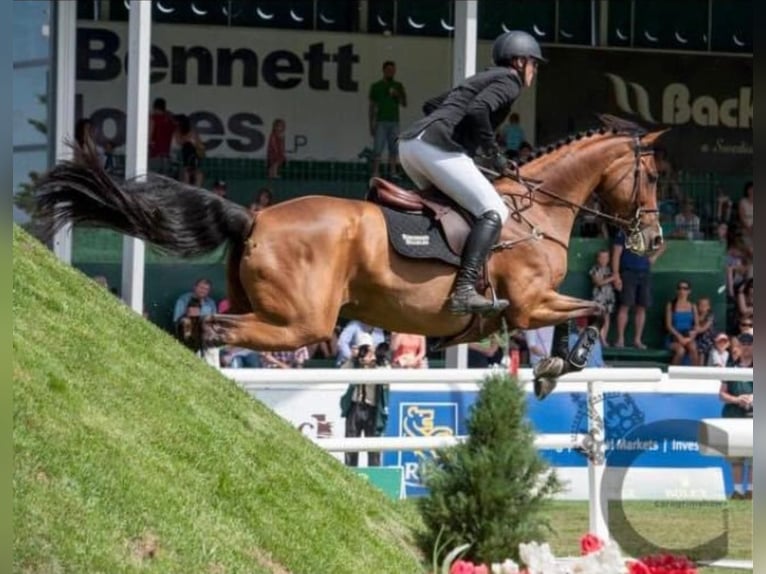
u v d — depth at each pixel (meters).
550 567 8.12
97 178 13.06
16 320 9.33
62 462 7.73
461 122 13.84
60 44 22.34
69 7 22.39
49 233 13.09
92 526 7.38
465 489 8.91
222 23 25.27
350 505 10.02
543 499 8.97
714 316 24.02
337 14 25.83
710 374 14.76
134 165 18.80
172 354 10.93
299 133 25.59
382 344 18.59
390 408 16.48
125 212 13.11
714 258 24.06
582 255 23.34
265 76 25.45
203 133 25.17
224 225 13.30
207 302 20.84
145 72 18.78
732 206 26.34
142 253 18.58
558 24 26.88
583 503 17.12
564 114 26.83
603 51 26.98
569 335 14.35
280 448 10.35
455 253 13.53
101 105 24.34
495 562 8.80
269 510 9.02
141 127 18.80
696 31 27.33
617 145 14.51
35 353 8.90
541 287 13.95
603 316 14.17
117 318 10.83
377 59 25.94
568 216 14.28
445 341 14.06
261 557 8.34
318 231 13.30
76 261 21.92
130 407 9.15
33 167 22.66
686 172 27.11
